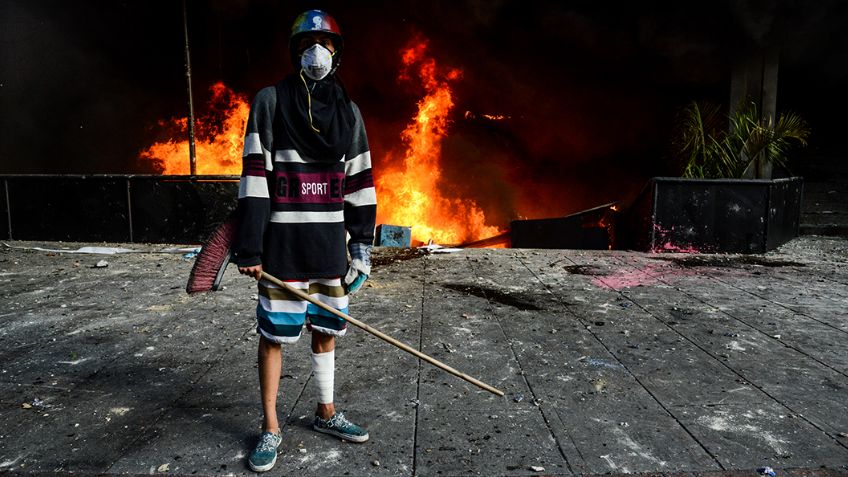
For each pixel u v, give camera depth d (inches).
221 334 172.4
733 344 166.1
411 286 225.1
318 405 115.8
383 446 112.5
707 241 296.2
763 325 182.2
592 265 264.2
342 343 164.7
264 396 109.4
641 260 276.4
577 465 106.3
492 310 195.8
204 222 305.0
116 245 305.3
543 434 117.0
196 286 103.1
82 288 221.3
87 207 309.7
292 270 105.9
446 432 117.6
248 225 99.7
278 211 103.9
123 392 135.3
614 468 105.4
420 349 160.9
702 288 225.6
